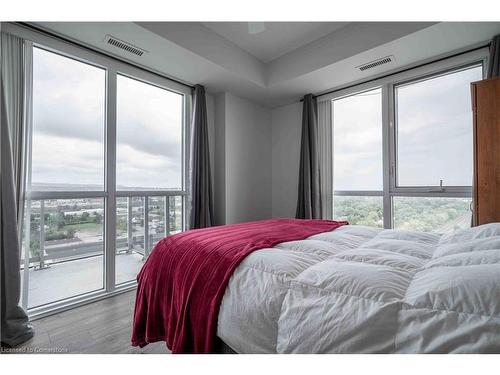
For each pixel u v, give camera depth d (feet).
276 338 2.28
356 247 3.79
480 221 6.09
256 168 12.01
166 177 9.83
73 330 5.64
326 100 10.82
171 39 7.09
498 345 1.42
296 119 11.94
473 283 1.78
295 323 2.13
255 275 2.77
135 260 9.26
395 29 7.02
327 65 8.47
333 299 2.11
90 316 6.29
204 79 9.50
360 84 9.78
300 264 2.85
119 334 5.47
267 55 9.80
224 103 10.71
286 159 12.26
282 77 9.79
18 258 5.47
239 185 11.23
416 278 2.31
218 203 10.84
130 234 9.12
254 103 12.01
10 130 5.92
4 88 5.57
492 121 6.01
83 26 6.40
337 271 2.42
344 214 10.49
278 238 4.12
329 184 10.71
